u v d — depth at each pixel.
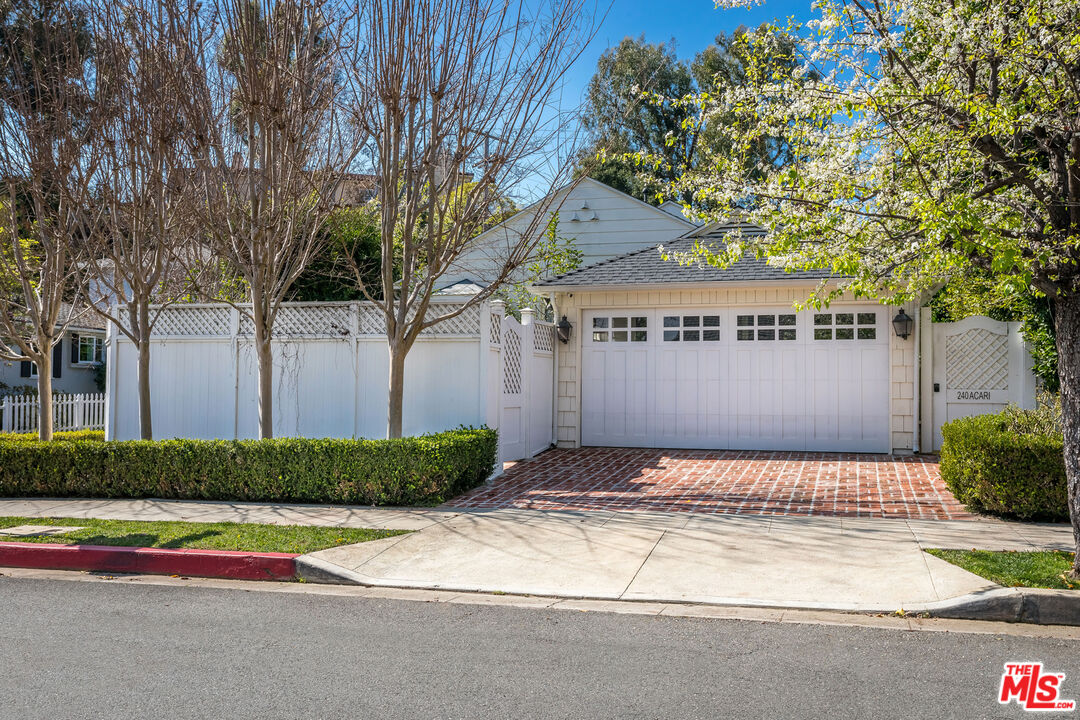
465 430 11.12
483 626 5.77
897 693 4.52
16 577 7.25
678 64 29.59
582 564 7.18
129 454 10.23
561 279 15.43
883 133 7.21
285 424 12.88
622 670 4.89
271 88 9.91
